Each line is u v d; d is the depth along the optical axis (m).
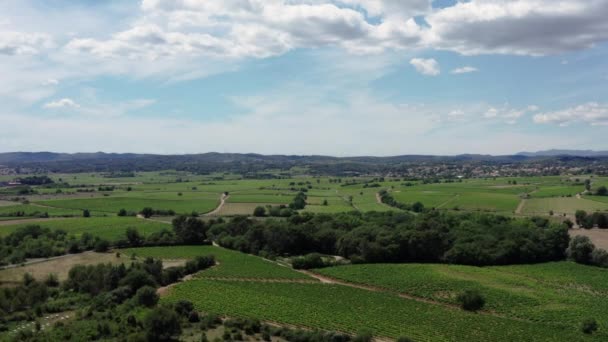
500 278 162.00
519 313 130.38
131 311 125.12
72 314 126.88
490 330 117.31
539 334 114.94
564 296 144.00
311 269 177.38
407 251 191.25
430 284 154.62
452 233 199.38
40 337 107.25
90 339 107.12
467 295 136.38
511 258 185.12
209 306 132.38
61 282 153.25
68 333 109.00
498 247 186.50
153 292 131.62
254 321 118.12
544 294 145.25
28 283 147.50
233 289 149.00
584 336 113.94
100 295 136.88
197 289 147.88
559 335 114.38
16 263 175.88
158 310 109.56
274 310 130.38
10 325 118.88
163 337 107.81
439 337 112.81
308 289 151.62
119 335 109.50
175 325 108.94
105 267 151.62
